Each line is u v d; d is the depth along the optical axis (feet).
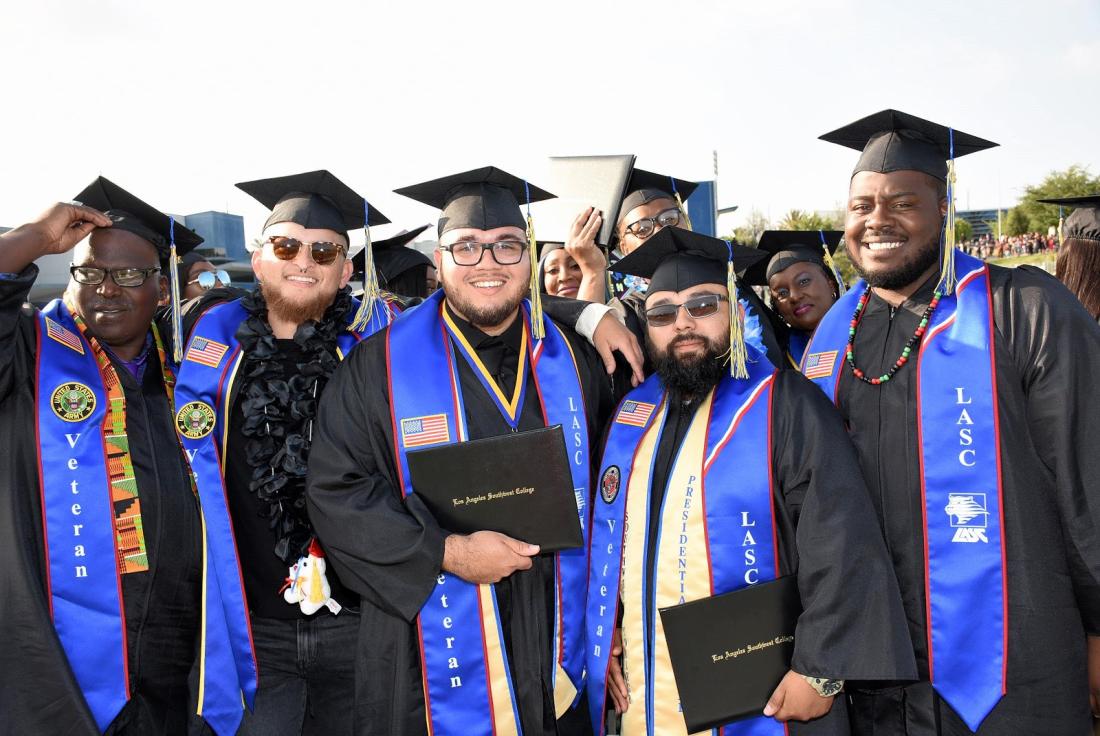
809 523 7.18
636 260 8.86
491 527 7.74
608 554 8.36
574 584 8.60
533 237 8.77
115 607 8.07
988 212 156.15
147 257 8.57
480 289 8.53
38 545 7.97
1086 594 6.86
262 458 8.64
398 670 8.22
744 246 8.09
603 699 8.23
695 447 8.09
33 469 8.05
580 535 7.73
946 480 7.34
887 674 6.70
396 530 7.68
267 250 9.00
